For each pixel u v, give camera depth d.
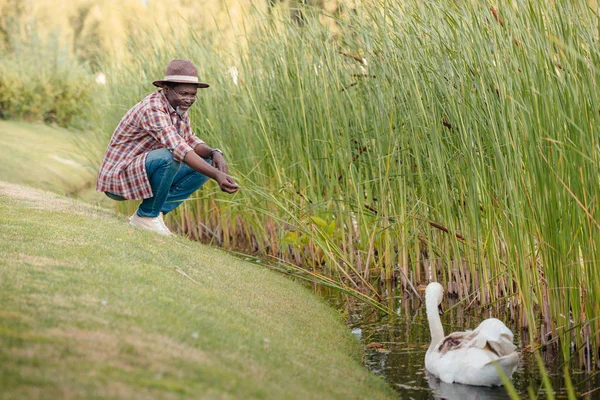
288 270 11.17
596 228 6.43
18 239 7.16
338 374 5.52
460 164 8.97
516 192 7.41
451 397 6.06
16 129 25.81
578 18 6.51
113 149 9.41
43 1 36.44
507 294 8.95
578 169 6.50
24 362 3.87
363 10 9.92
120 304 5.32
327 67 10.56
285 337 6.06
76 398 3.52
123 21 33.50
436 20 8.73
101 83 19.05
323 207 10.68
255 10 11.89
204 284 7.16
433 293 7.08
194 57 13.70
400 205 9.81
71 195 19.41
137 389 3.73
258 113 11.08
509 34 7.25
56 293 5.30
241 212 12.88
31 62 30.31
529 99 6.96
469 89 8.20
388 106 9.62
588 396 6.17
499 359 6.11
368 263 10.26
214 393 3.90
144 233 8.88
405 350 7.45
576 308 6.77
